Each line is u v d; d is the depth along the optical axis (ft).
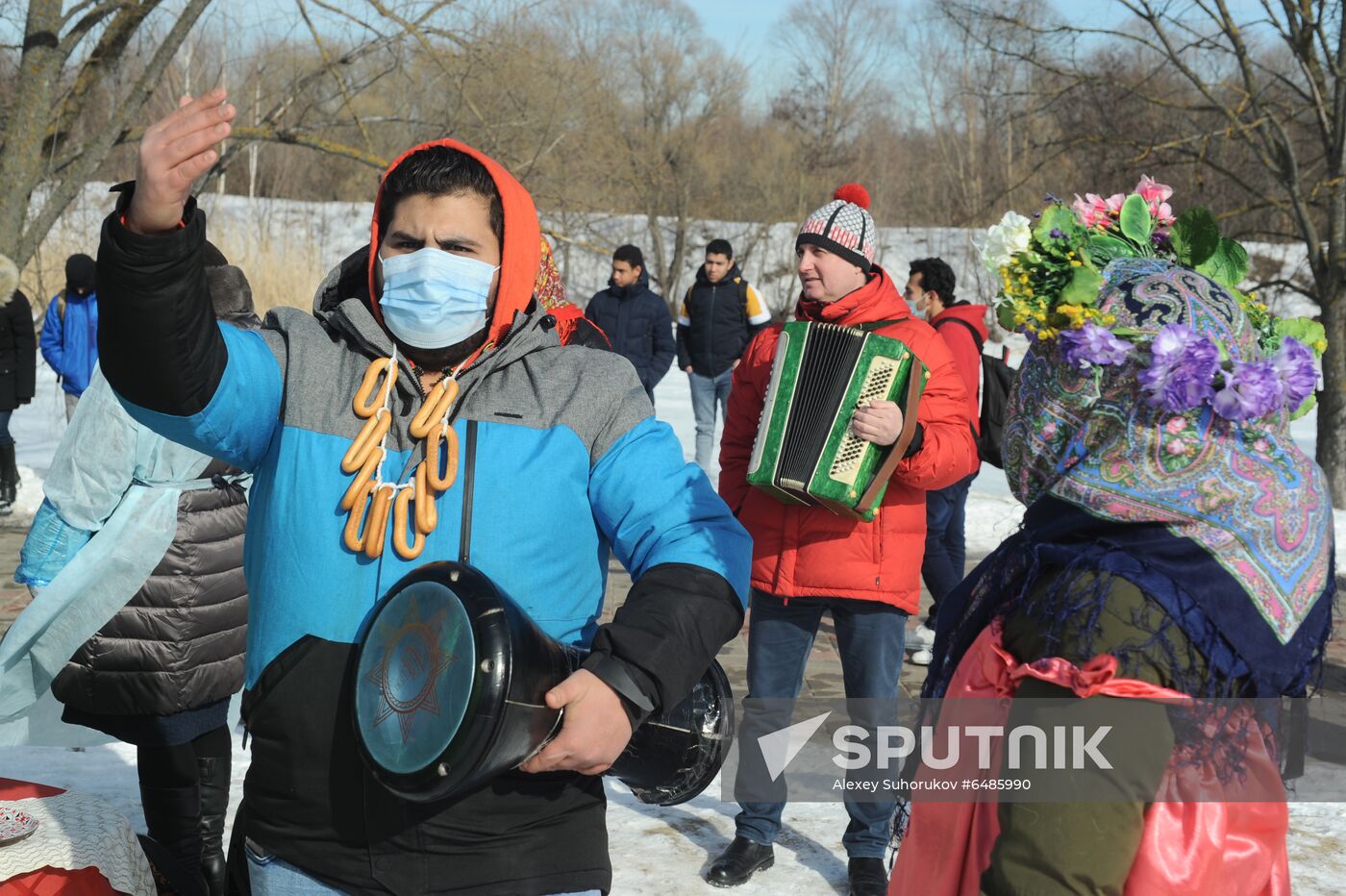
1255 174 56.54
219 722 11.72
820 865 13.05
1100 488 6.55
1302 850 13.43
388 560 6.18
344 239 83.87
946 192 153.38
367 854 6.05
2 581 25.43
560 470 6.32
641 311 36.60
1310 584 6.39
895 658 12.60
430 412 6.24
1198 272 7.45
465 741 5.41
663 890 12.37
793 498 12.19
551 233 44.52
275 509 6.28
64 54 30.83
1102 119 47.34
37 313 50.42
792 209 148.25
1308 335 7.55
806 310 13.16
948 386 12.51
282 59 40.55
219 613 11.38
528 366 6.56
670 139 138.21
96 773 15.15
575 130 53.16
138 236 5.33
